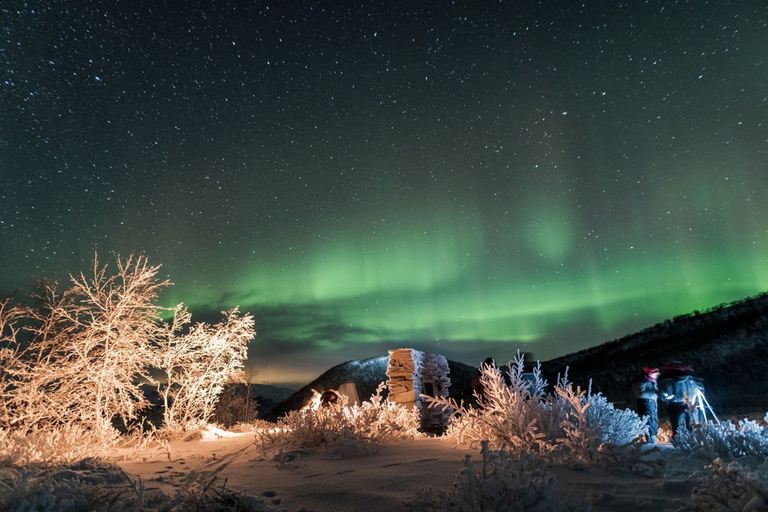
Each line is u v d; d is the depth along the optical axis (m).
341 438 6.09
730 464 3.39
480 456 5.11
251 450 6.97
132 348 9.25
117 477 4.68
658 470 4.24
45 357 8.41
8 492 3.28
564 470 4.39
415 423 8.11
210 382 11.58
